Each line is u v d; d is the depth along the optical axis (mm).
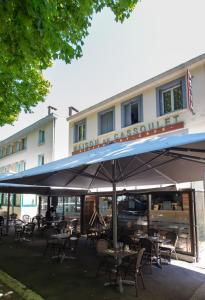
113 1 5230
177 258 9805
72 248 10578
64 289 6477
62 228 12406
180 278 7461
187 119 11273
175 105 12211
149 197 11570
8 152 30078
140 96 13719
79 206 16922
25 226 14078
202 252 9672
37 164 23422
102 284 6848
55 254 10305
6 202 25969
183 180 8531
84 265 8711
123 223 12977
